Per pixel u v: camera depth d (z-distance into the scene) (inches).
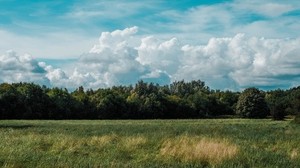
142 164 560.4
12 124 2596.0
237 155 621.3
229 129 1560.0
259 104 5211.6
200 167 544.7
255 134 1189.7
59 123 2918.3
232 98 6338.6
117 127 1962.4
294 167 537.3
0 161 550.9
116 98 5196.9
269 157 626.8
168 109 5457.7
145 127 1952.5
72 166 510.9
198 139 834.8
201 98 5728.3
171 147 719.7
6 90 4544.8
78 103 4970.5
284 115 4020.7
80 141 837.8
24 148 697.0
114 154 665.0
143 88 6678.2
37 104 4584.2
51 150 728.3
